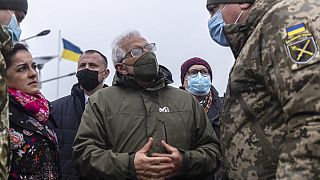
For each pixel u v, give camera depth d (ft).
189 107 11.33
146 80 11.15
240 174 8.43
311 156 7.00
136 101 11.07
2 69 7.71
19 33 10.30
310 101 7.09
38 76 11.95
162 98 11.26
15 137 10.59
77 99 14.92
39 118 11.27
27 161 10.62
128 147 10.69
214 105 15.69
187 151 10.66
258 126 8.25
